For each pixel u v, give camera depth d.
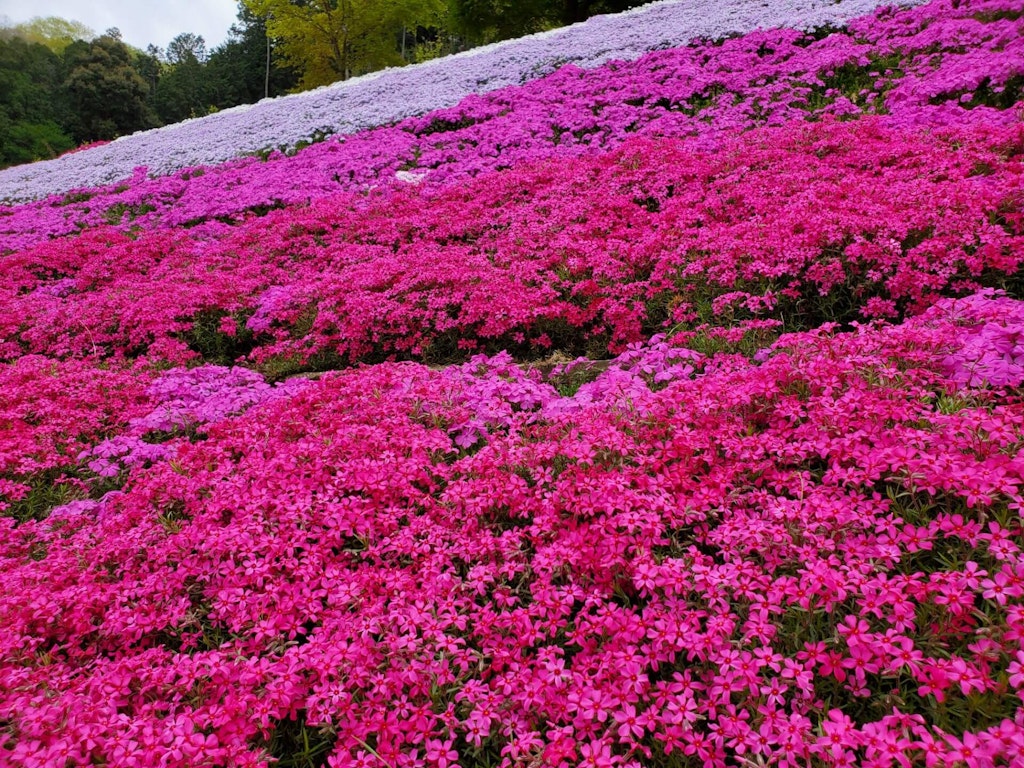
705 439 4.33
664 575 3.28
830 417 4.06
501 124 17.05
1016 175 7.25
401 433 5.34
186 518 5.16
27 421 7.88
